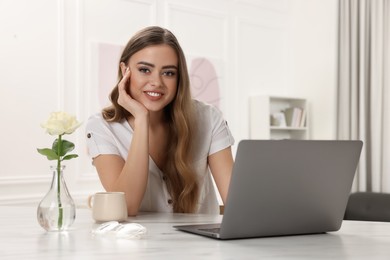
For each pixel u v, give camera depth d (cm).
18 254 105
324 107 582
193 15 511
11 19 385
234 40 549
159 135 212
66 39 418
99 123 205
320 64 586
